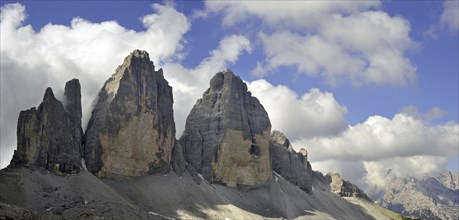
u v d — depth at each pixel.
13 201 199.00
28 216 158.25
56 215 184.88
